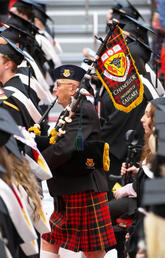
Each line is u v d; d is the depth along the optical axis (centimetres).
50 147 1133
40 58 1602
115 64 1133
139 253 824
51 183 1168
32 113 1184
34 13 1839
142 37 1538
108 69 1130
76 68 1182
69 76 1180
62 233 1179
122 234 1277
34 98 1336
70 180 1151
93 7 3284
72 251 1266
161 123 774
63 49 3112
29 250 872
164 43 1182
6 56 1166
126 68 1138
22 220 793
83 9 3294
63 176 1153
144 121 977
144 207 709
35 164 1027
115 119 1508
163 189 619
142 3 3075
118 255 1295
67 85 1182
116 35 1127
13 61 1173
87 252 1187
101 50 1116
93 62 1098
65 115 1123
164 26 1139
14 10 1752
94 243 1160
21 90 1173
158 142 733
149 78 1559
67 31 3167
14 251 784
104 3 3288
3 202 766
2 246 686
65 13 3269
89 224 1162
